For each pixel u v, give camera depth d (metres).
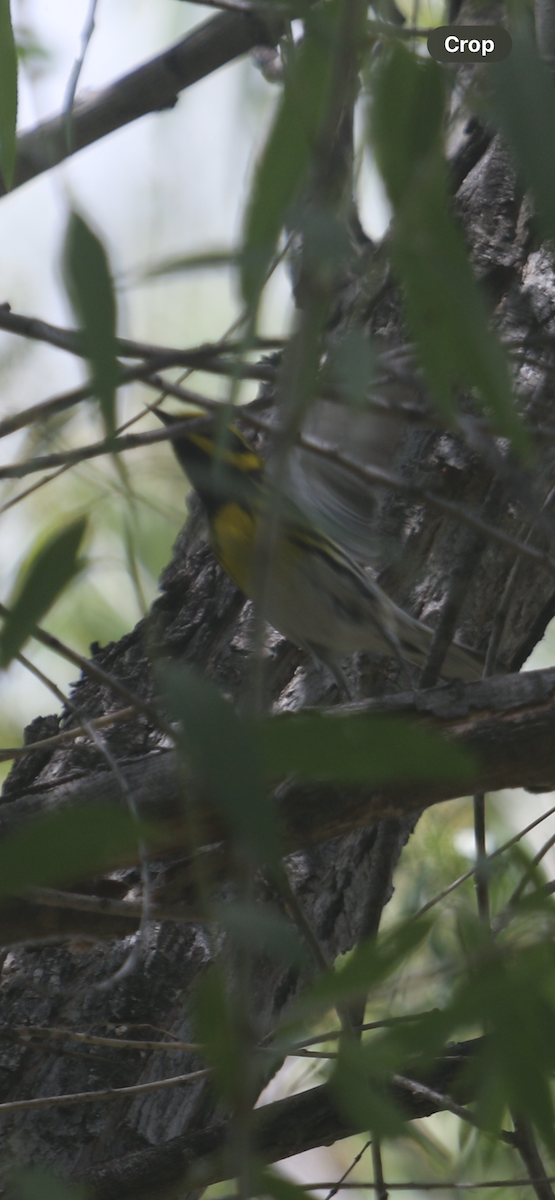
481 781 3.74
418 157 2.20
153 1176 4.14
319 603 6.27
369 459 5.99
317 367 1.82
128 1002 4.75
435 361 1.97
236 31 6.12
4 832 3.62
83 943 4.39
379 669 6.41
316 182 1.86
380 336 4.90
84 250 1.79
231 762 1.55
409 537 6.07
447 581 6.09
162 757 3.71
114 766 3.16
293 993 4.85
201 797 3.54
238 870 1.83
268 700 6.17
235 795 1.53
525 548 3.11
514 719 3.72
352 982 1.81
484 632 6.12
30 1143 4.46
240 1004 1.73
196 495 6.74
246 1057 1.72
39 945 4.45
